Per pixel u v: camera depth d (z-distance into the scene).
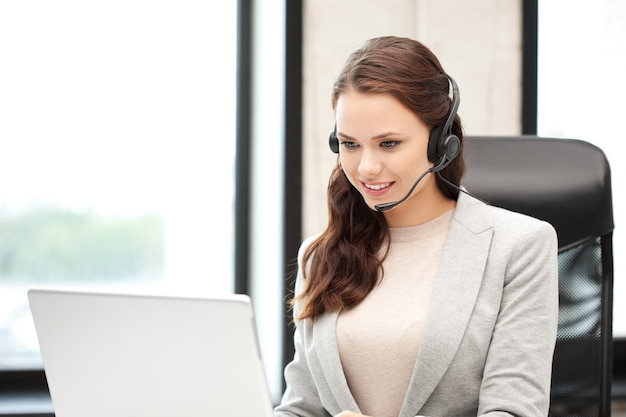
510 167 2.07
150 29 3.24
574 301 2.03
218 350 1.40
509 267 1.75
